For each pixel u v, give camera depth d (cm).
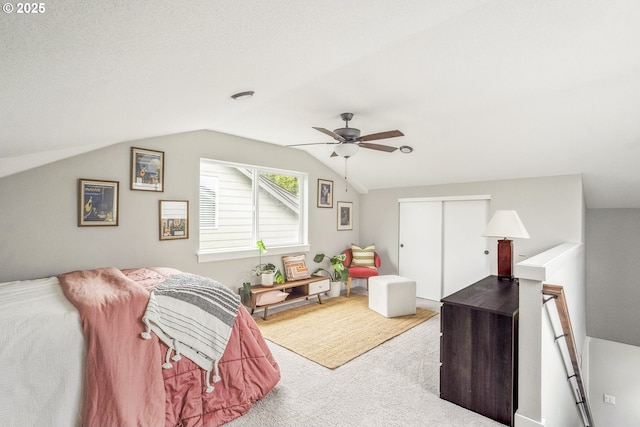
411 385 250
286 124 360
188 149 370
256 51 147
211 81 181
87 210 296
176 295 207
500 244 314
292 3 108
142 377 179
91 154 299
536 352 192
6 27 85
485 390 212
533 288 193
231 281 411
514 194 441
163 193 349
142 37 109
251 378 226
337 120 345
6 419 149
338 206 570
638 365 435
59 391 160
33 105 148
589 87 257
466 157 421
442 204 516
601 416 461
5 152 222
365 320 402
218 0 96
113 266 313
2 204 256
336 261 525
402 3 128
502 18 162
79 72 125
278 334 353
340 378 259
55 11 81
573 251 326
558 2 151
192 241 374
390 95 272
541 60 210
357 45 171
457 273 501
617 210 449
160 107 216
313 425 201
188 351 202
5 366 151
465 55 201
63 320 167
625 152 337
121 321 178
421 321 400
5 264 257
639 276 436
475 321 217
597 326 465
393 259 573
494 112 317
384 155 470
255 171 449
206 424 198
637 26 172
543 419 192
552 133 335
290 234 499
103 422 162
